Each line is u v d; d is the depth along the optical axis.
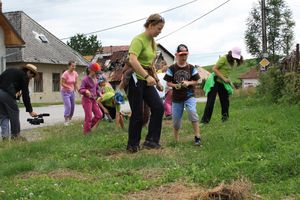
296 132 8.50
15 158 8.40
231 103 19.28
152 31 8.40
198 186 5.93
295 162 6.22
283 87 15.55
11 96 10.77
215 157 7.09
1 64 30.89
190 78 8.99
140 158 7.38
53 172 7.10
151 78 8.16
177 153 7.83
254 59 69.81
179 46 9.04
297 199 5.22
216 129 10.23
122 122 11.95
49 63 47.47
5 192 5.92
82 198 5.47
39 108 29.52
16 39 31.08
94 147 9.02
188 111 8.65
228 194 5.31
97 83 12.23
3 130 10.80
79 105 32.84
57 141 9.96
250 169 6.25
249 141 7.93
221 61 11.62
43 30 50.62
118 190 5.88
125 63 8.70
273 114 11.33
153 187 5.97
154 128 8.55
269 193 5.49
